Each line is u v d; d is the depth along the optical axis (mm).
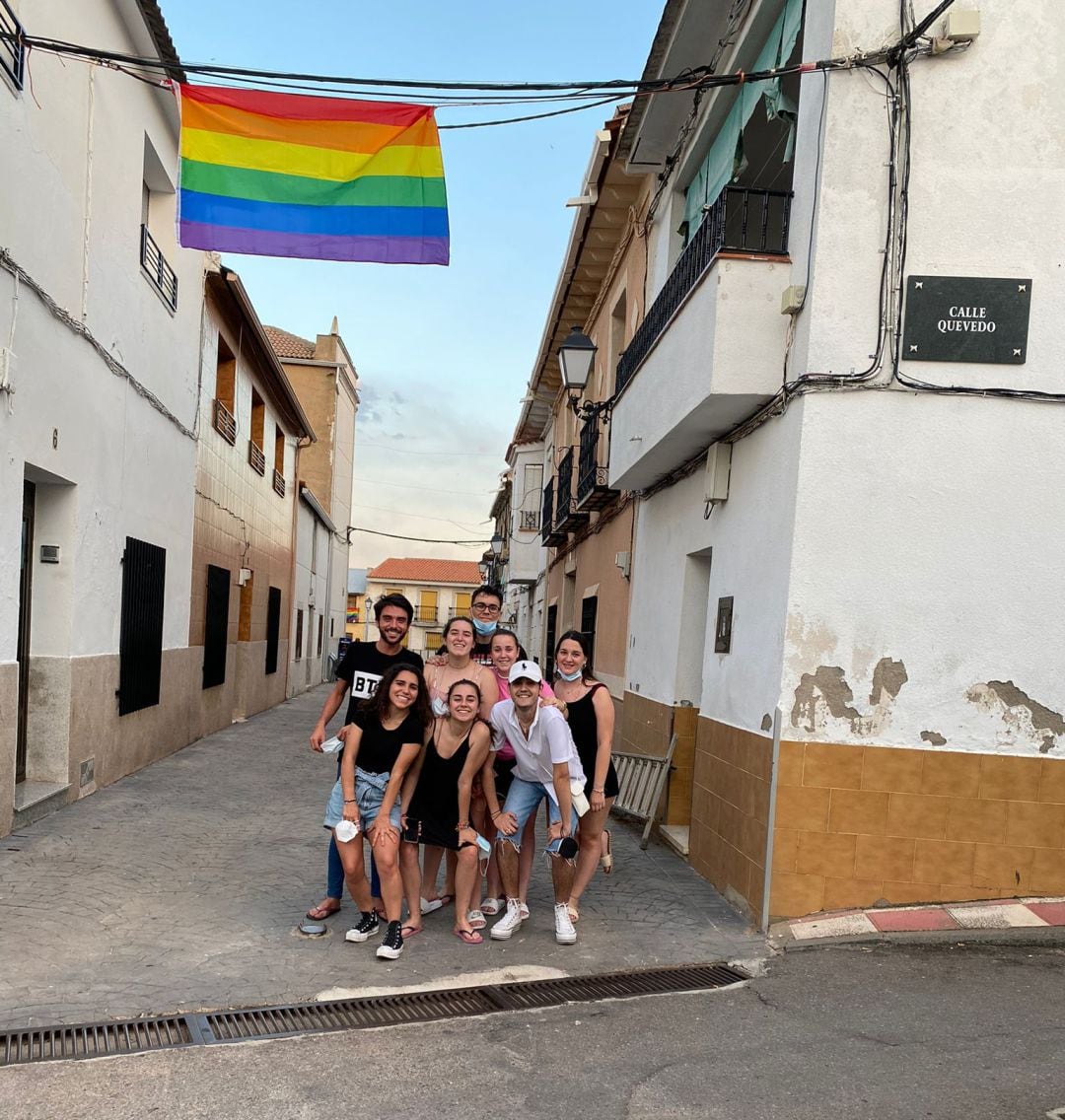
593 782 5348
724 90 6992
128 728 9633
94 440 8133
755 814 5609
